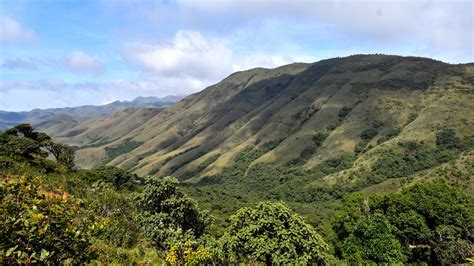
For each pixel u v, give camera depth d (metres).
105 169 64.12
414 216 35.59
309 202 123.94
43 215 4.60
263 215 11.52
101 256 10.58
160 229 18.33
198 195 116.81
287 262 10.36
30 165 35.25
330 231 46.53
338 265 20.12
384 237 28.48
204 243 16.61
